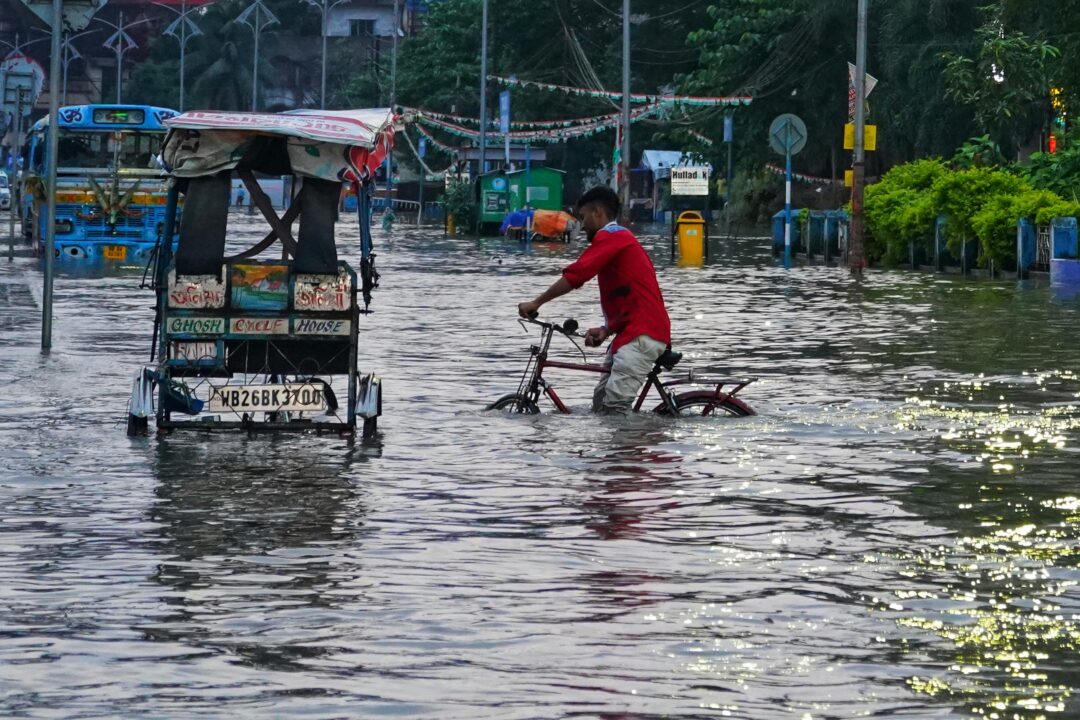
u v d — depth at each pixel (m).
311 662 9.53
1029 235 51.50
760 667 9.48
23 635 10.08
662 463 16.69
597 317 35.38
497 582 11.54
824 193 103.50
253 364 18.47
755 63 101.06
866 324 33.66
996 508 14.39
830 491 15.16
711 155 112.25
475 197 101.81
